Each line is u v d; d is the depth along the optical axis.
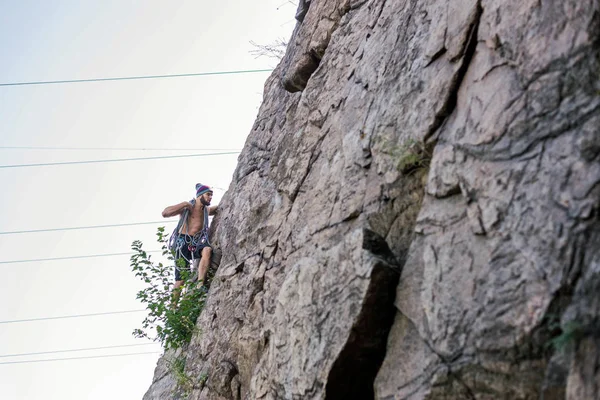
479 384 3.64
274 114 9.23
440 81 4.80
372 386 4.57
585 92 3.65
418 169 4.84
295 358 4.92
